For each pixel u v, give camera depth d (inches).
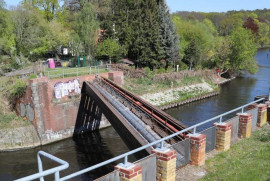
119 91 762.2
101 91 831.7
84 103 1059.3
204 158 319.9
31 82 911.7
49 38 1729.8
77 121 1046.4
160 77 1525.6
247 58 2247.8
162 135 423.8
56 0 2204.7
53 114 969.5
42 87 933.8
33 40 1656.0
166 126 436.8
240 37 2186.3
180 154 300.0
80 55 1510.8
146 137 425.1
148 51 1646.2
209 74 1936.5
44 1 2177.7
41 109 939.3
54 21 1813.5
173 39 1765.5
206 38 2404.0
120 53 1646.2
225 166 314.0
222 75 2242.9
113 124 604.4
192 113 1267.2
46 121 954.7
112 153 862.5
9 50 1577.3
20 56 1552.7
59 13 2181.3
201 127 1040.8
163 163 260.2
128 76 1466.5
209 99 1546.5
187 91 1547.7
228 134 360.8
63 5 2298.2
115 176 225.6
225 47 2204.7
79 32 1473.9
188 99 1472.7
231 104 1416.1
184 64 1919.3
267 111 497.0
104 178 216.5
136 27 1766.7
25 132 933.2
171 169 264.2
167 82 1539.1
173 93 1478.8
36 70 1298.0
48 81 946.7
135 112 570.3
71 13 2300.7
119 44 1748.3
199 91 1600.6
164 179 262.2
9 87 1049.5
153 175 259.0
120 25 1797.5
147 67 1592.0
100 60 1594.5
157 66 1710.1
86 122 1079.0
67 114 1010.1
